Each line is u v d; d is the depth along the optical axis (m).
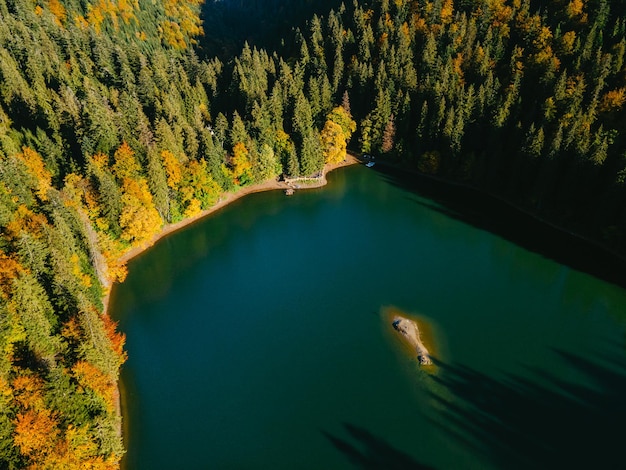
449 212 105.38
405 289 79.62
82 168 88.06
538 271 83.88
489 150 111.12
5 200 68.19
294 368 63.91
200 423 56.34
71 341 53.50
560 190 94.44
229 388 61.12
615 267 83.56
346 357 65.25
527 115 106.56
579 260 86.00
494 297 77.19
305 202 112.31
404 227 100.25
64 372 47.59
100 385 51.47
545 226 96.94
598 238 89.06
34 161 83.56
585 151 89.06
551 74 108.31
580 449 52.31
